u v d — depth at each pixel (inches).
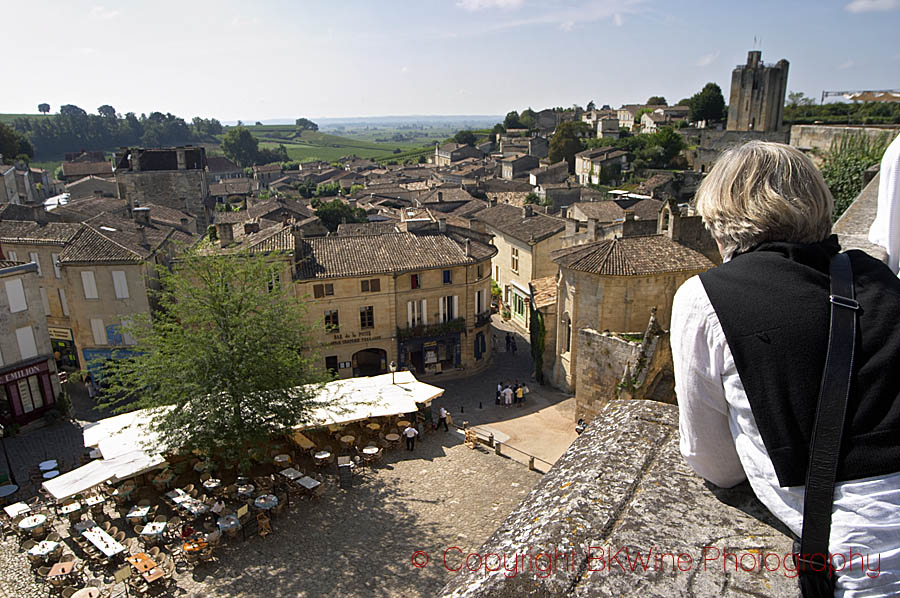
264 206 4010.8
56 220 2647.6
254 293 1181.7
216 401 1071.6
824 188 119.4
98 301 1804.9
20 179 4254.4
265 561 949.8
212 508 1021.8
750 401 104.7
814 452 96.1
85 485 1006.4
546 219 2559.1
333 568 932.0
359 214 4350.4
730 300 110.7
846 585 91.6
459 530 1037.8
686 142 5580.7
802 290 106.5
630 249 1524.4
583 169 5679.1
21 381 1541.6
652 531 123.6
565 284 1643.7
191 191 4018.2
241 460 1104.8
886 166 169.5
